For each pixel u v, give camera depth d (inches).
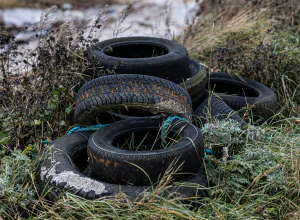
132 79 165.2
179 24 426.6
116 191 139.6
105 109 168.2
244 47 290.5
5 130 174.9
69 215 133.9
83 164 176.6
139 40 230.2
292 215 139.9
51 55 199.6
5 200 142.9
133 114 187.2
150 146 175.3
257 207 141.3
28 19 498.3
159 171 143.4
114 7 552.4
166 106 166.6
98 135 160.6
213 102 202.1
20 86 213.9
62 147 166.2
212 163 161.2
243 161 156.9
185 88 198.8
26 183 153.9
